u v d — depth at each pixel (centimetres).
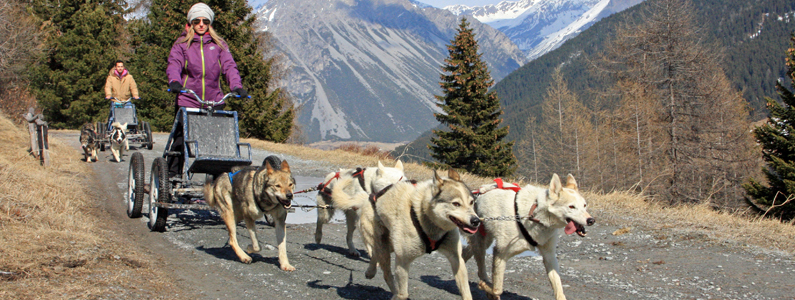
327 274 638
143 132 2077
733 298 559
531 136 5062
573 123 4125
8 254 562
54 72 3844
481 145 3750
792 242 800
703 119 2595
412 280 621
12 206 748
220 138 823
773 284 603
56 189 1001
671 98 2591
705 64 2652
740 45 16762
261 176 645
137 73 4066
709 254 746
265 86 3725
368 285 596
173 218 964
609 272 671
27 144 1688
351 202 563
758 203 2033
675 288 597
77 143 2248
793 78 2178
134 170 925
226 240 806
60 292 483
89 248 640
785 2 19688
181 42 882
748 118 3684
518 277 647
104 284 523
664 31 2628
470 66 3891
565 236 901
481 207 572
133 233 825
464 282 488
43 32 3766
